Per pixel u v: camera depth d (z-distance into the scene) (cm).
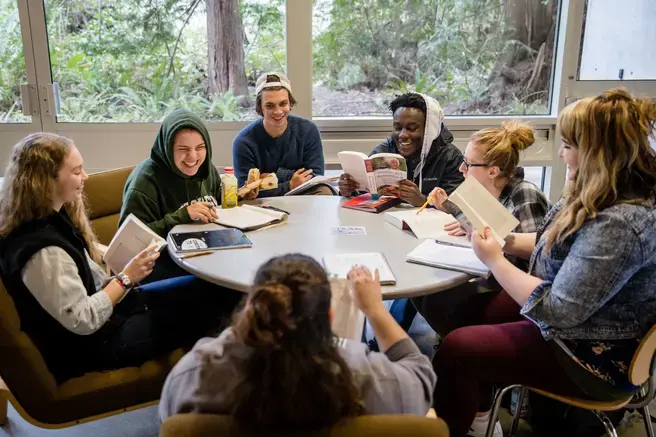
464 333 148
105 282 161
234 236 180
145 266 155
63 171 142
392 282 145
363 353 93
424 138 253
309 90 318
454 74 330
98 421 192
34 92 302
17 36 296
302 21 306
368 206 220
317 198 242
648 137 127
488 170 185
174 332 156
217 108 320
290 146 286
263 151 284
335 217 210
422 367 100
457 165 259
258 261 161
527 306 137
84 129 310
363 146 329
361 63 322
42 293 133
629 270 124
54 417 135
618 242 123
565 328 134
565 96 336
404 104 256
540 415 194
